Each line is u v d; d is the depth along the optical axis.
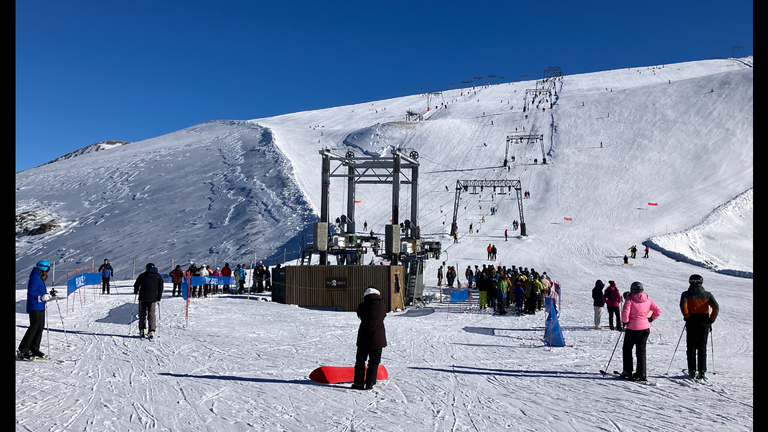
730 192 62.12
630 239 51.34
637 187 68.44
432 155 91.62
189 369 9.15
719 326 15.81
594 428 6.11
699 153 75.81
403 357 10.95
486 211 65.38
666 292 27.16
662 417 6.56
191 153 102.38
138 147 118.38
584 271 38.22
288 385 8.11
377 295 8.12
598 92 127.19
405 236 29.27
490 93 154.88
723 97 92.25
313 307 22.27
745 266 46.41
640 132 87.62
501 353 11.55
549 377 9.01
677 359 10.79
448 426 6.13
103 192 84.75
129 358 10.02
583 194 67.88
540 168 79.06
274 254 54.34
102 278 23.77
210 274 26.08
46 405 6.67
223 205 73.00
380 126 107.69
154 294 12.48
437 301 27.11
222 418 6.29
